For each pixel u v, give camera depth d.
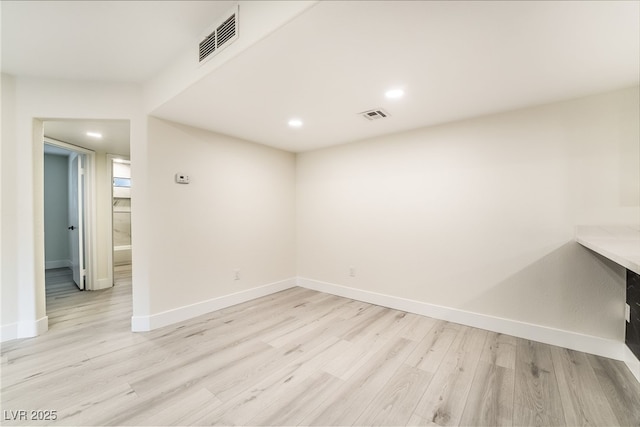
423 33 1.40
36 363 1.97
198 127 2.90
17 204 2.38
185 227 2.81
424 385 1.73
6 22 1.68
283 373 1.86
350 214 3.52
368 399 1.60
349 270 3.53
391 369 1.90
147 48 2.00
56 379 1.78
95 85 2.50
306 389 1.69
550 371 1.87
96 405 1.54
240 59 1.63
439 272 2.82
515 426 1.40
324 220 3.80
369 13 1.25
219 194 3.12
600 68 1.73
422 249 2.93
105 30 1.79
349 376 1.82
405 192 3.04
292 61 1.66
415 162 2.97
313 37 1.43
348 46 1.51
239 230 3.33
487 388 1.70
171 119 2.65
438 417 1.46
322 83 1.93
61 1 1.51
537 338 2.31
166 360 2.02
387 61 1.66
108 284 4.12
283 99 2.20
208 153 3.01
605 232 2.08
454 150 2.73
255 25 1.46
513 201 2.44
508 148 2.45
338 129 2.98
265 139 3.37
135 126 2.53
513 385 1.72
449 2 1.19
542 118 2.30
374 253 3.30
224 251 3.17
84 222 3.99
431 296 2.87
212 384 1.73
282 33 1.39
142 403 1.56
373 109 2.40
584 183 2.16
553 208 2.27
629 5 1.18
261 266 3.60
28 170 2.41
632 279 1.91
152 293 2.56
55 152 4.92
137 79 2.47
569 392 1.66
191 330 2.54
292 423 1.42
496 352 2.13
